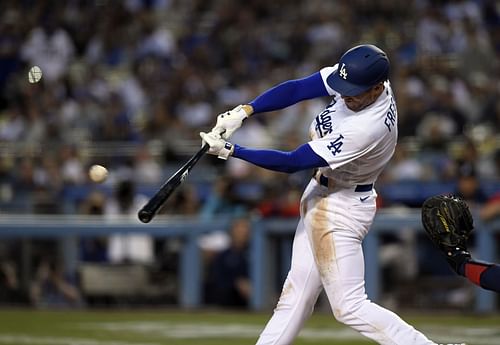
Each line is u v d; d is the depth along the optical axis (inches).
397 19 2256.4
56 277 1405.0
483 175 1578.5
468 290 1291.8
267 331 671.1
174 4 2485.2
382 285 1316.4
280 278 1343.5
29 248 1411.2
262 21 2326.5
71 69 2303.2
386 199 1473.9
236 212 1449.3
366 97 636.7
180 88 2054.6
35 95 2185.0
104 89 2161.7
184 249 1369.3
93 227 1371.8
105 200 1494.8
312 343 992.2
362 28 2219.5
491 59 1973.4
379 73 629.9
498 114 1768.0
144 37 2327.8
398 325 637.9
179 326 1151.6
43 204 1601.9
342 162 634.8
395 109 656.4
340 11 2256.4
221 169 1711.4
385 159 655.8
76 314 1290.6
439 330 1090.1
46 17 2469.2
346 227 652.7
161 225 1363.2
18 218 1425.9
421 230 1300.4
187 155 1786.4
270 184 1488.7
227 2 2384.4
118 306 1395.2
